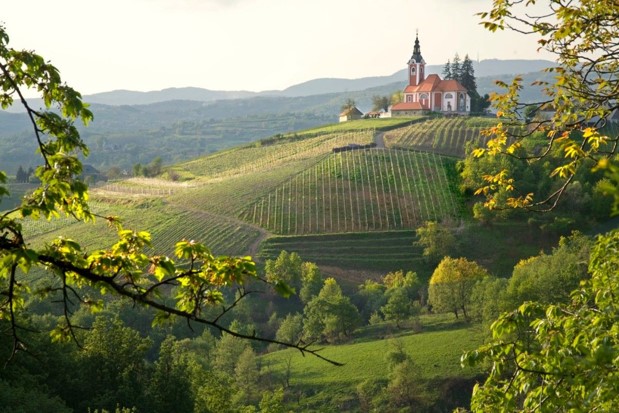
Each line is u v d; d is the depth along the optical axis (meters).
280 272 126.25
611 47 14.22
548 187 145.50
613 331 11.06
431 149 188.12
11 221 8.63
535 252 139.12
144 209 171.50
